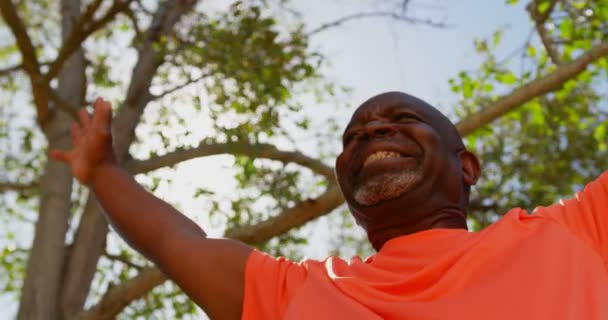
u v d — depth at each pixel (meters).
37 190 8.62
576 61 6.78
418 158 3.15
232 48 7.01
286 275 3.00
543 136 8.88
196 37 7.19
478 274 2.75
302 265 3.04
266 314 2.95
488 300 2.67
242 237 6.65
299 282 2.96
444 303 2.68
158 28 8.39
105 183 3.35
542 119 8.86
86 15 7.27
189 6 8.37
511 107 6.75
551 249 2.79
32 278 7.38
